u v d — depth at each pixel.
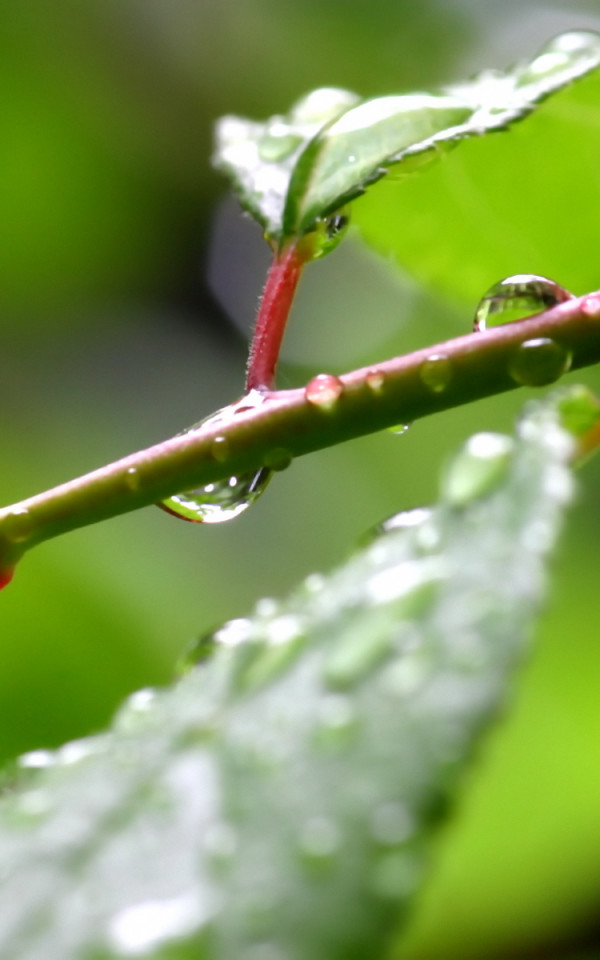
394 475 0.22
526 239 0.16
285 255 0.14
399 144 0.14
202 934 0.12
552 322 0.13
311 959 0.11
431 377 0.13
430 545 0.12
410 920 0.11
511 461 0.12
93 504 0.13
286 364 0.26
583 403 0.13
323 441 0.13
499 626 0.12
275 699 0.12
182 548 0.20
